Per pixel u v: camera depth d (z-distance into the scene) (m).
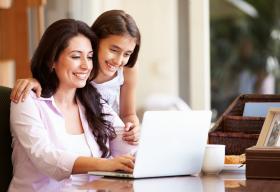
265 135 2.86
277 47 6.97
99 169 2.87
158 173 2.81
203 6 6.21
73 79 3.15
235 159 3.09
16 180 3.13
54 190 2.72
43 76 3.17
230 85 6.99
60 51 3.13
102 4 6.32
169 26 6.63
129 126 3.34
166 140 2.79
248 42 7.00
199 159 2.92
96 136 3.29
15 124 3.07
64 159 2.95
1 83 4.93
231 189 2.44
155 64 6.67
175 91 6.62
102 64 3.32
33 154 3.01
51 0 6.13
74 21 3.17
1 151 3.15
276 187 2.47
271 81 6.98
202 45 6.25
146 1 6.65
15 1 4.92
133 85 3.78
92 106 3.29
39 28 5.06
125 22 3.31
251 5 7.02
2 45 4.94
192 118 2.86
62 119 3.18
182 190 2.44
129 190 2.45
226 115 3.38
